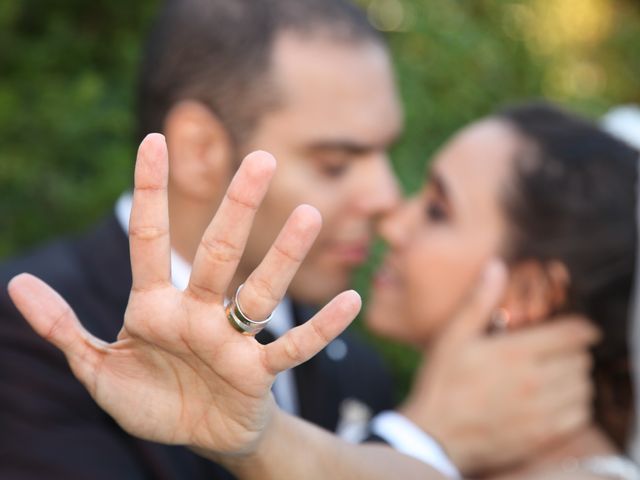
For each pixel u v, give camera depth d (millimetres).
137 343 1425
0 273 2332
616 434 2418
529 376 2340
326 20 2416
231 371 1373
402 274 2594
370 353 3125
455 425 2322
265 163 1323
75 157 3936
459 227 2490
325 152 2391
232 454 1454
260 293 1344
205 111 2395
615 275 2357
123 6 4145
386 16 4539
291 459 1529
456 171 2518
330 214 2426
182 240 2451
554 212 2387
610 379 2430
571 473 2240
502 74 4746
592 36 6406
